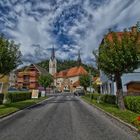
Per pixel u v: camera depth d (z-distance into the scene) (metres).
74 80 139.75
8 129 11.01
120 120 13.42
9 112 18.09
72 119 14.62
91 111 20.09
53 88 109.00
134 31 19.69
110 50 19.70
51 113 18.30
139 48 19.30
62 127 11.50
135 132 10.19
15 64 24.09
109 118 15.20
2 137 9.16
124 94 27.52
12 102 30.70
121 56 19.08
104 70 20.72
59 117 15.67
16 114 18.02
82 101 37.06
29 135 9.52
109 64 19.64
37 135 9.51
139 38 19.77
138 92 27.47
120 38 20.97
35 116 16.38
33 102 31.31
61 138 8.92
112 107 21.97
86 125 12.18
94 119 14.69
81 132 10.18
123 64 19.23
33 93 42.75
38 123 12.90
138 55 18.95
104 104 26.50
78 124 12.52
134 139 8.81
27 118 15.28
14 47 23.83
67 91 135.12
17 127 11.57
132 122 12.01
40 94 52.47
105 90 42.28
